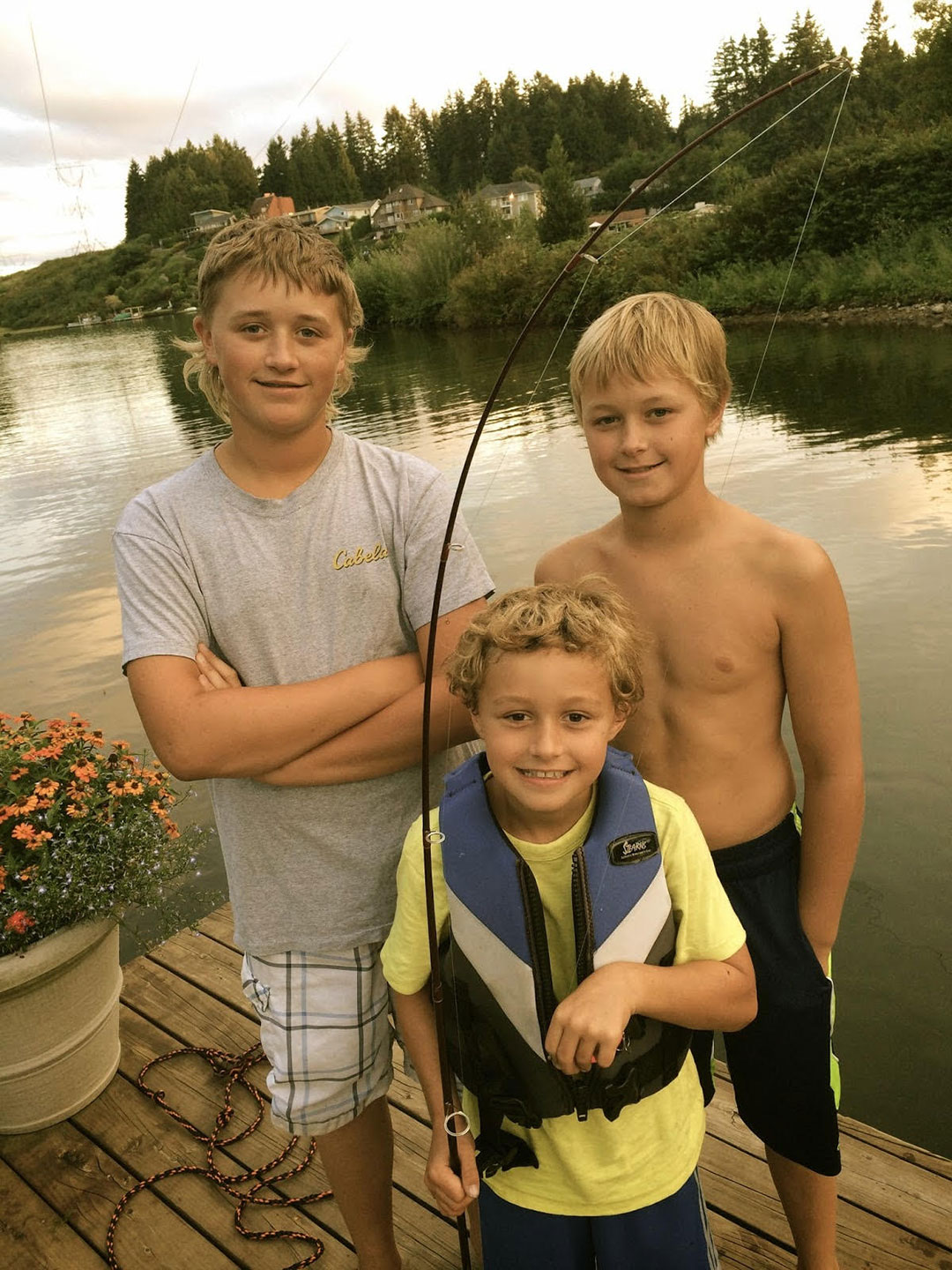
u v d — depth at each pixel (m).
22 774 2.41
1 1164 2.22
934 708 4.83
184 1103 2.33
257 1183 2.08
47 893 2.13
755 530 1.39
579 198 42.03
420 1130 2.17
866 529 7.79
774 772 1.45
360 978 1.50
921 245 23.97
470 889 1.20
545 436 14.24
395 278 41.88
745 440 11.95
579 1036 1.09
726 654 1.40
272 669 1.45
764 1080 1.47
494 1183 1.30
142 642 1.39
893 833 3.95
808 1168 1.48
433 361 27.56
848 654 1.38
